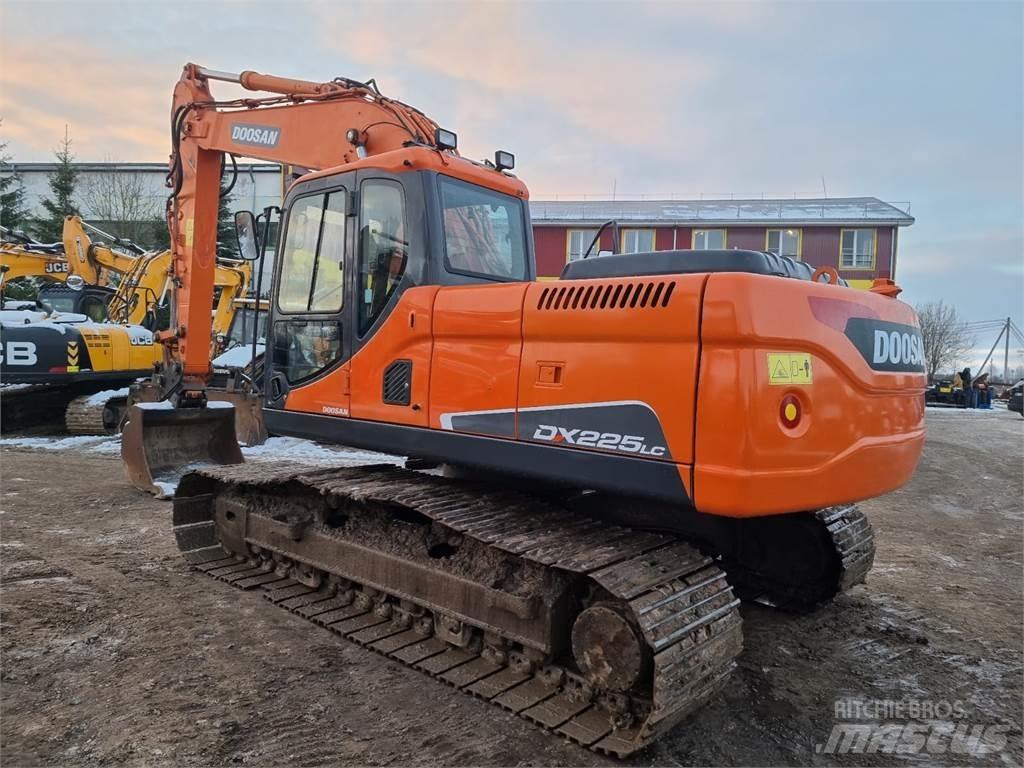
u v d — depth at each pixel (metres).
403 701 3.42
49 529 6.28
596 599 3.34
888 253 27.64
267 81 6.07
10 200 31.75
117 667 3.72
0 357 10.91
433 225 4.00
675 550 3.37
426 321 3.82
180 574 5.18
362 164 4.33
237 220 5.11
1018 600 5.10
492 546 3.45
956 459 11.95
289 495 4.99
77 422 11.44
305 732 3.14
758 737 3.21
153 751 2.97
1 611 4.40
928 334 47.81
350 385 4.28
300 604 4.54
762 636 4.34
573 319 3.19
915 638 4.32
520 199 4.82
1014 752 3.14
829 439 2.95
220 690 3.50
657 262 3.40
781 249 27.89
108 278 14.42
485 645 3.75
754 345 2.70
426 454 3.82
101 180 33.59
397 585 4.12
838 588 4.48
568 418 3.21
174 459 7.59
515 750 3.03
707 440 2.77
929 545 6.64
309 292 4.64
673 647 2.84
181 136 6.96
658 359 2.92
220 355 12.55
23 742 3.03
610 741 3.02
